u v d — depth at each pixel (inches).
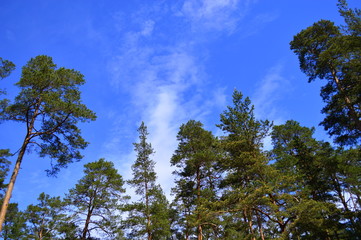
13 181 595.8
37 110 699.4
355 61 733.9
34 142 671.8
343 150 871.7
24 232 1144.8
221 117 860.0
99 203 954.1
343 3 776.9
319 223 610.5
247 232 792.3
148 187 1028.5
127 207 925.8
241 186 757.3
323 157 847.1
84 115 671.1
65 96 708.7
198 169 971.9
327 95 765.3
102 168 1077.8
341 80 741.9
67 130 709.9
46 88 714.2
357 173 823.1
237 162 757.9
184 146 1007.0
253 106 840.9
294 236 665.0
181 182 971.3
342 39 744.3
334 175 857.5
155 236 933.8
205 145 997.8
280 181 653.9
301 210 565.3
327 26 896.9
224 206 684.7
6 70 708.0
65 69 735.1
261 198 602.2
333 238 722.2
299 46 930.1
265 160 741.3
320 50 877.8
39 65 770.2
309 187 792.3
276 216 622.8
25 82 669.3
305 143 976.3
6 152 1029.8
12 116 665.6
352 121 706.2
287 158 855.1
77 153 748.6
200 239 839.1
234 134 824.9
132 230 925.2
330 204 680.4
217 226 835.4
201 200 837.2
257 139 794.8
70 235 905.5
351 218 729.0
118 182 1029.2
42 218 1218.0
